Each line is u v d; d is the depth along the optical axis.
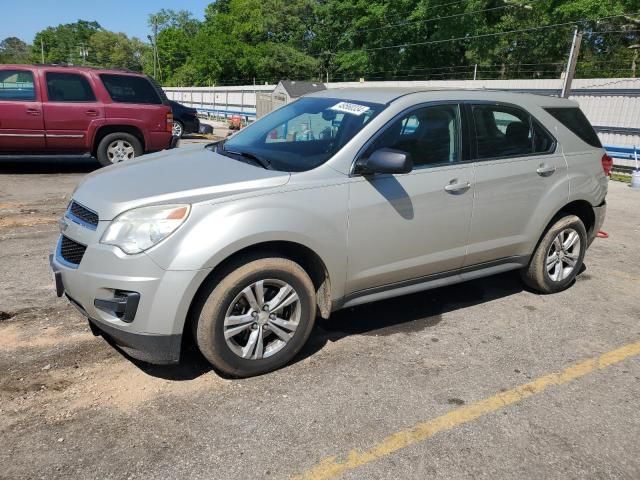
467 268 4.41
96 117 9.97
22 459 2.66
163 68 85.75
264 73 57.53
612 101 16.45
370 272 3.81
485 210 4.30
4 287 4.71
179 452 2.76
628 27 29.55
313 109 4.36
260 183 3.39
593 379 3.64
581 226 5.09
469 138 4.25
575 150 4.97
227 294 3.22
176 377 3.44
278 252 3.46
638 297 5.17
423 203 3.93
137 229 3.08
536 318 4.59
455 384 3.50
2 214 7.14
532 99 4.81
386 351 3.90
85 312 3.27
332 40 52.97
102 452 2.74
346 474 2.66
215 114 36.34
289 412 3.12
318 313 3.92
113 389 3.28
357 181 3.64
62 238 3.55
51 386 3.28
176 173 3.60
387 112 3.88
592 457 2.87
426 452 2.85
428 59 41.28
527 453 2.88
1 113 9.34
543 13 32.88
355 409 3.18
